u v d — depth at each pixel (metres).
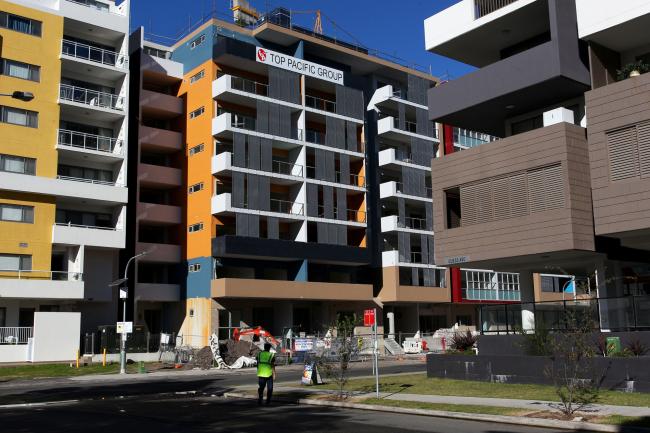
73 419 16.52
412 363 42.84
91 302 46.97
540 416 15.16
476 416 15.88
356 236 59.31
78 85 48.41
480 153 26.52
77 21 47.06
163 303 54.16
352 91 59.50
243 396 22.69
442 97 28.11
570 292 70.00
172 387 27.38
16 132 43.03
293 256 52.09
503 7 26.16
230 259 50.91
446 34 28.42
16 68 43.75
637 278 28.89
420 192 61.69
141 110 53.47
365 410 18.45
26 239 42.62
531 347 22.83
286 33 56.25
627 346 20.61
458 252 27.00
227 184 51.88
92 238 44.97
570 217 23.14
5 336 39.97
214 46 52.50
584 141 24.14
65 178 44.88
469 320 67.00
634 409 15.88
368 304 58.38
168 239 54.91
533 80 24.48
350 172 60.88
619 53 25.61
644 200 21.45
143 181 52.50
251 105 54.16
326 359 24.44
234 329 48.50
